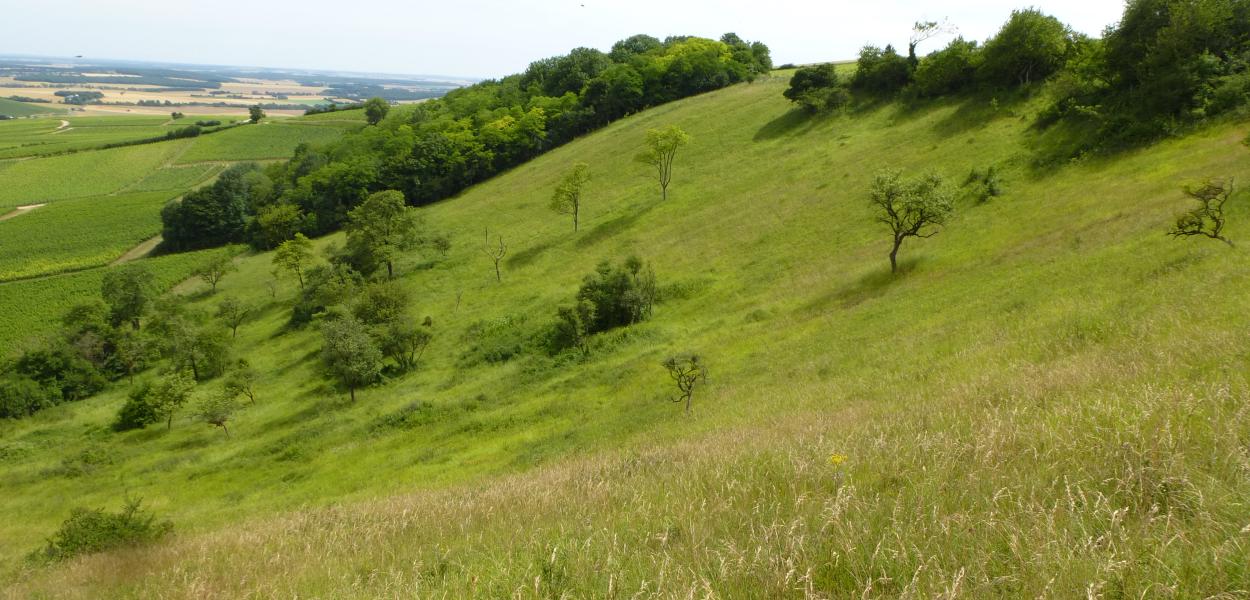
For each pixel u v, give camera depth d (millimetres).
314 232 83875
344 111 159875
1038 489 5508
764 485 7312
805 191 48531
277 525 12961
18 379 45969
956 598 3898
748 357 27312
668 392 25688
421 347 41312
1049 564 4117
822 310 30344
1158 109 36281
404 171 86812
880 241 36625
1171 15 38031
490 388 33062
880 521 5410
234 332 54125
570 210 62250
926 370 17953
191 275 73000
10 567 15430
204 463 30969
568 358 34656
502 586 5445
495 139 91188
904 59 61000
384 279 54375
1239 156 27938
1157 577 3861
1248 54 35781
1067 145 38469
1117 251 22969
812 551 4914
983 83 52781
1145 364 10219
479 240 61219
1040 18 48562
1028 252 27438
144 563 10211
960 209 36562
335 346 36500
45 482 31781
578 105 98688
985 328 20375
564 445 22531
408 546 8148
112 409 43312
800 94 66312
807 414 16312
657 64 97625
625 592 4887
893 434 9125
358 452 28281
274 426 34594
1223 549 3939
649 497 7934
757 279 37969
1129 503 5008
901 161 47031
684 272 42312
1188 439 5852
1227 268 17078
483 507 9898
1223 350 9578
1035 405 9219
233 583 7727
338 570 7465
